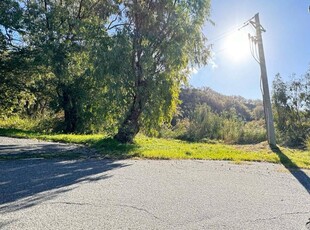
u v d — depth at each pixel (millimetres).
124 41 12328
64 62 18016
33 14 18016
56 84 21031
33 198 4434
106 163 7848
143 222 3709
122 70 12281
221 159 9477
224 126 20953
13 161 7508
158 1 12805
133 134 13133
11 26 17359
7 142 11812
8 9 17312
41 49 17734
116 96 12438
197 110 23062
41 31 18047
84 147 11000
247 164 8727
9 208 3945
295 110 20703
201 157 9594
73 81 20516
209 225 3732
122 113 13266
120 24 13219
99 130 20453
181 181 6070
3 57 18594
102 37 13289
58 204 4199
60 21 19188
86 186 5273
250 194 5332
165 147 11844
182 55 12562
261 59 13477
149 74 12750
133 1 12992
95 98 18453
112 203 4375
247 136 18750
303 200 5090
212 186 5785
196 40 12984
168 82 12992
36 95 22156
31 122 23984
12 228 3299
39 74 19328
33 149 9930
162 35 12875
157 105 13305
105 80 12789
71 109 22234
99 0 15062
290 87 20953
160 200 4660
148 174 6605
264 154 10625
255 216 4148
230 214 4184
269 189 5781
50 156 8562
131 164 7863
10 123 23234
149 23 12828
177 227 3617
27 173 6145
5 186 5043
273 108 21328
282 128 20406
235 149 12039
